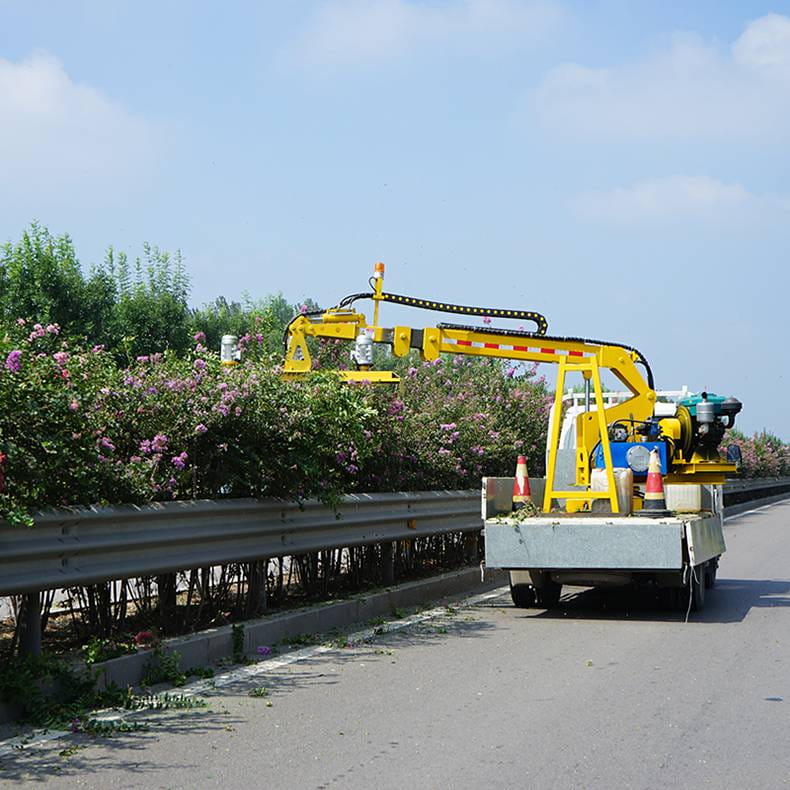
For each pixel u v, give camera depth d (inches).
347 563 478.3
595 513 462.0
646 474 506.9
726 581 597.6
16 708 254.5
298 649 356.2
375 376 511.5
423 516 501.0
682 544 428.5
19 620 281.1
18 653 275.1
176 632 347.6
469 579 547.2
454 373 759.1
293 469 396.2
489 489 454.6
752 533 996.6
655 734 250.2
